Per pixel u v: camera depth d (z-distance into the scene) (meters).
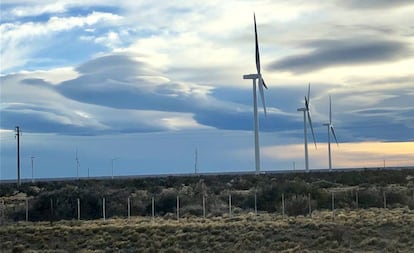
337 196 61.25
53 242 42.84
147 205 60.47
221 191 72.19
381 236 39.47
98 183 86.88
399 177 87.56
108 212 57.94
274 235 40.78
